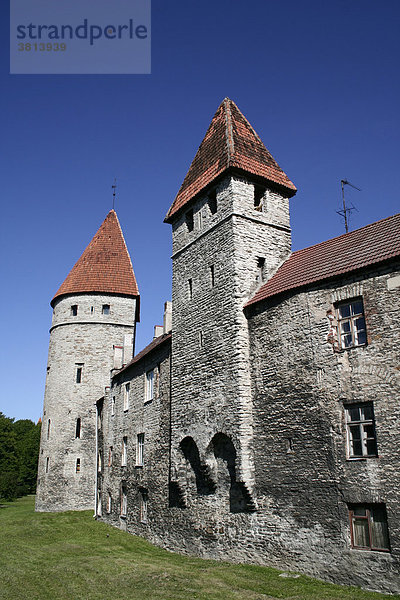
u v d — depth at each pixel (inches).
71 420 1604.3
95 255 1823.3
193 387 823.1
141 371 1146.7
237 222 804.0
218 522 729.6
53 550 872.3
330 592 500.4
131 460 1138.0
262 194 879.1
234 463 711.1
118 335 1724.9
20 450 3058.6
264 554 633.6
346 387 577.3
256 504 658.2
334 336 606.9
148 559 772.0
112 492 1256.8
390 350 545.6
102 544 940.6
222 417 729.0
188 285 903.1
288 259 820.0
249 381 715.4
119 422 1278.3
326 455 580.4
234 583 568.7
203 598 520.4
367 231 681.6
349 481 549.0
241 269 780.0
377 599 468.1
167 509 893.2
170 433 914.7
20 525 1231.5
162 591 558.9
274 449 651.5
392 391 532.4
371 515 527.8
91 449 1584.6
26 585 604.1
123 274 1802.4
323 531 564.4
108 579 634.2
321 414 597.9
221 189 851.4
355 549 530.0
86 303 1727.4
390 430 524.7
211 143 951.6
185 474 831.7
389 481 513.3
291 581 553.3
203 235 880.3
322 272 650.2
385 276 569.9
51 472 1562.5
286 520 612.1
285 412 647.8
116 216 1964.8
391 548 496.4
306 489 594.9
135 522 1058.7
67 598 543.8
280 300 695.1
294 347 655.8
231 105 970.1
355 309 600.4
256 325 728.3
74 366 1663.4
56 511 1513.3
